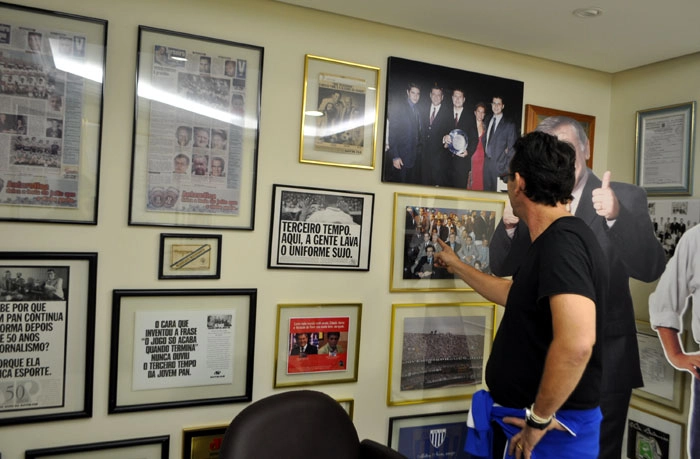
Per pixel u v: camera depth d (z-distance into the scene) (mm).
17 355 1778
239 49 2027
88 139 1834
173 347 1982
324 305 2203
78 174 1827
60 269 1818
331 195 2197
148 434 1961
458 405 2494
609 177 2609
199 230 2004
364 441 1944
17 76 1745
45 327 1807
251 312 2076
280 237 2119
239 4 2027
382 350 2326
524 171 1682
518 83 2529
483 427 1816
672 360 2334
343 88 2203
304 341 2182
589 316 1456
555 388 1464
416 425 2410
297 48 2121
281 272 2137
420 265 2379
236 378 2078
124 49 1872
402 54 2303
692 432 2232
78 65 1813
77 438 1864
